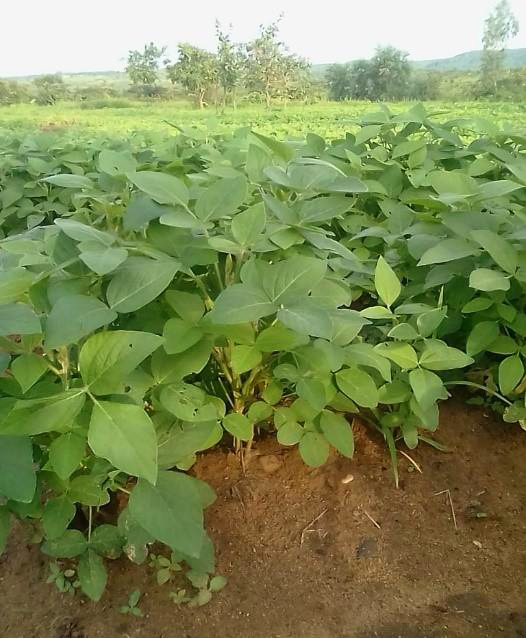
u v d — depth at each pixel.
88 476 1.70
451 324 2.36
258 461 2.30
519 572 1.93
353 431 2.44
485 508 2.15
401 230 2.73
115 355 1.36
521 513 2.13
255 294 1.49
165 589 1.89
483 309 2.23
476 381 2.61
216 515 2.11
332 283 1.88
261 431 2.44
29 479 1.33
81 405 1.35
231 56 41.16
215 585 1.89
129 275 1.50
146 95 49.50
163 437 1.71
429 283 2.25
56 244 1.73
